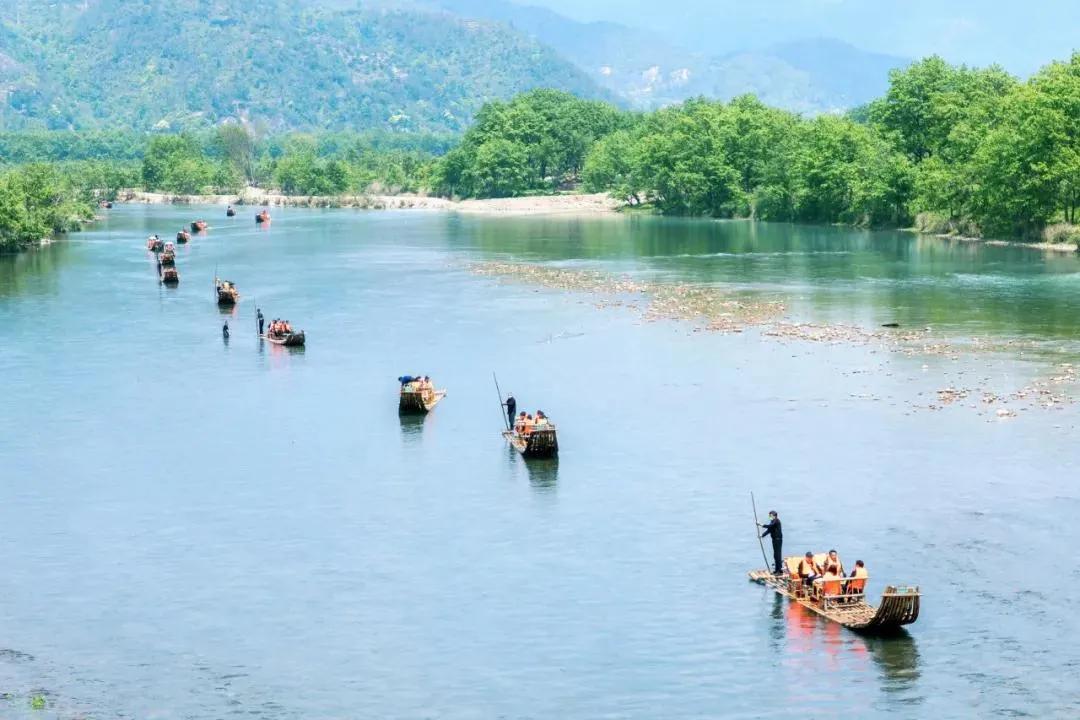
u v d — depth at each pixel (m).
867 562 62.47
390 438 88.19
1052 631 54.56
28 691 51.12
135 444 87.88
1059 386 98.25
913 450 81.44
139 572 63.88
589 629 56.31
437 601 59.59
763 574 61.75
